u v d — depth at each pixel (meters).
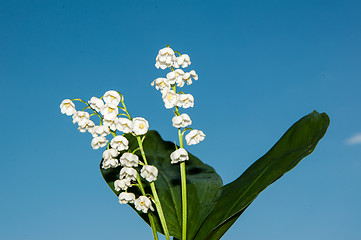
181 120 0.37
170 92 0.37
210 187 0.41
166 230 0.39
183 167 0.39
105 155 0.37
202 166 0.43
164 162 0.43
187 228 0.40
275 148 0.41
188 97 0.37
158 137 0.44
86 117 0.37
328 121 0.39
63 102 0.38
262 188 0.37
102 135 0.37
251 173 0.40
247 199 0.38
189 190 0.41
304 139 0.39
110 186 0.42
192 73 0.38
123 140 0.37
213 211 0.40
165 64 0.38
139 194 0.42
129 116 0.38
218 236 0.39
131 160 0.37
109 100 0.38
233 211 0.38
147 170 0.38
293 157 0.38
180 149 0.38
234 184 0.41
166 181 0.42
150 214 0.39
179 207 0.41
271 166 0.39
